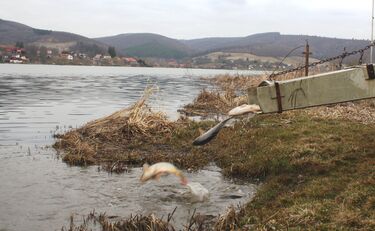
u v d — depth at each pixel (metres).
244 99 24.08
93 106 27.08
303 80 9.71
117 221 8.40
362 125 13.40
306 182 9.59
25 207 9.12
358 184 8.44
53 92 37.62
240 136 14.09
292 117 15.51
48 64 184.12
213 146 13.78
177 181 10.91
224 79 51.03
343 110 16.38
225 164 12.14
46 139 16.17
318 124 13.84
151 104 27.58
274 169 10.88
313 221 7.26
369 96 9.39
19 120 20.73
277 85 9.80
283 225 7.32
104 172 11.76
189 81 62.44
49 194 9.94
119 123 16.53
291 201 8.57
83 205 9.32
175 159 12.64
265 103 9.91
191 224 8.01
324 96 9.63
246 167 11.30
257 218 8.05
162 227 7.92
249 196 9.82
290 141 12.37
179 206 9.28
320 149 11.20
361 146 11.02
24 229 8.09
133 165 12.52
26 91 37.78
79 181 10.93
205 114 21.86
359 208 7.44
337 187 8.73
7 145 15.01
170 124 16.33
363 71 9.37
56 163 12.62
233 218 8.10
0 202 9.34
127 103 29.14
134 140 14.96
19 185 10.52
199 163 12.38
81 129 16.61
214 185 10.60
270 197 9.25
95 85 49.66
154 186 10.55
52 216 8.70
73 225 8.15
